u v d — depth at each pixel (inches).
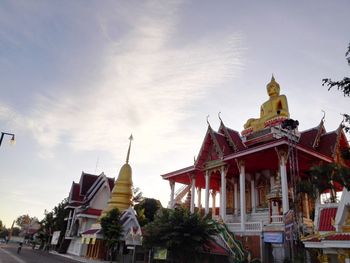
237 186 1482.5
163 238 910.4
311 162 1158.3
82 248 1775.3
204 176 1517.0
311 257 835.4
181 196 1756.9
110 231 1311.5
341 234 593.6
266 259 959.6
